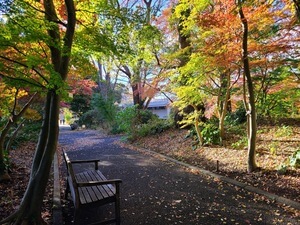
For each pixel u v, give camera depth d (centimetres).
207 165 633
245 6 488
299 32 512
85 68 457
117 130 1634
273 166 524
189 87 702
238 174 536
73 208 389
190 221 337
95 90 2291
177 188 482
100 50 401
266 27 541
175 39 993
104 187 349
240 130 806
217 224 325
